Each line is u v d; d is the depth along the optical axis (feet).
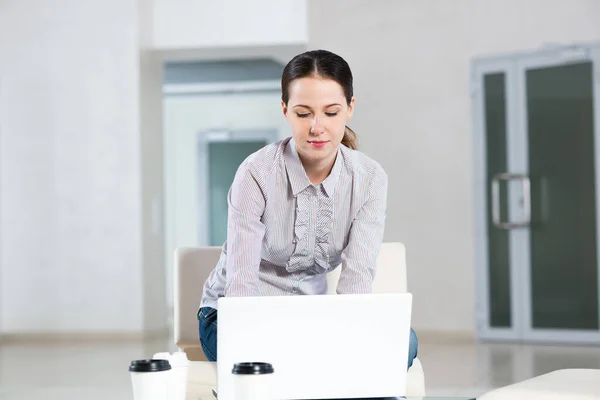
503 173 25.99
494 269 26.14
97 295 28.96
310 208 8.70
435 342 25.88
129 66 28.84
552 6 25.29
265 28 29.12
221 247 10.68
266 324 7.06
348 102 8.11
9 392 17.61
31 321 29.27
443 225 26.71
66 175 29.17
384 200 8.95
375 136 27.43
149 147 29.58
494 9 26.07
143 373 6.56
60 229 29.19
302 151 8.13
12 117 29.48
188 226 45.75
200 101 45.62
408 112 27.02
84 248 29.07
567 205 25.11
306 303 7.07
